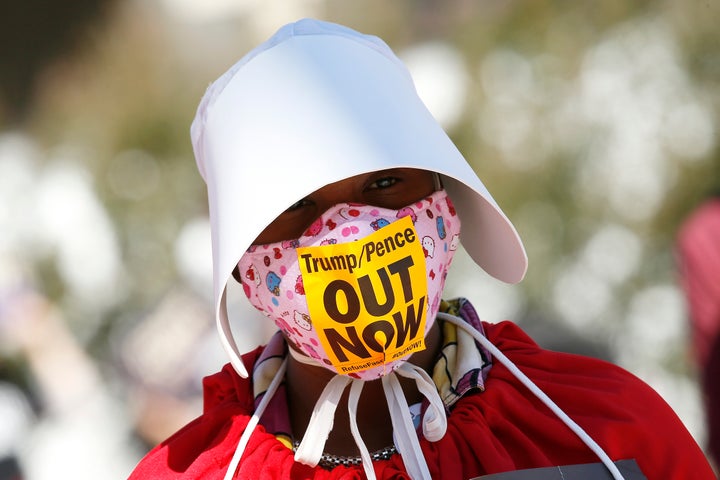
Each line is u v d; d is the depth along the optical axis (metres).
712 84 20.36
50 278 22.05
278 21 25.45
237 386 7.23
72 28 26.39
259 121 6.14
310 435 6.43
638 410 6.71
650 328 19.25
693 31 20.64
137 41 25.78
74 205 22.86
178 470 6.93
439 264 6.46
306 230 6.25
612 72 20.78
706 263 12.78
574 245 20.20
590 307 19.80
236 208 5.99
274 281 6.40
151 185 23.62
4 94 25.98
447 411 6.68
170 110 24.80
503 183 20.84
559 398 6.75
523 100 21.11
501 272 6.89
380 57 6.48
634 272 19.72
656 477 6.55
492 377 6.85
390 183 6.39
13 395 18.98
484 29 21.89
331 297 6.15
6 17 28.64
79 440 18.91
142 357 18.00
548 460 6.41
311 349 6.45
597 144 20.58
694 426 18.06
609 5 21.06
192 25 25.98
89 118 25.05
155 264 22.06
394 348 6.16
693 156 20.05
